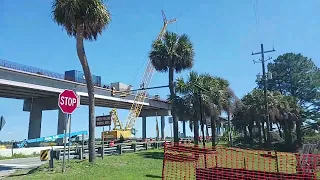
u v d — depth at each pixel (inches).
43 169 505.0
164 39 1229.1
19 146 1477.6
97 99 2234.3
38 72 1684.3
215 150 561.6
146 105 2842.0
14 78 1556.3
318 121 2704.2
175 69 1233.4
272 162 571.2
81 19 568.1
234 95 1323.8
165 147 467.8
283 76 3041.3
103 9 567.2
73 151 707.4
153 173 495.5
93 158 573.6
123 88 2422.5
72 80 1925.4
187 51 1198.3
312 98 2950.3
